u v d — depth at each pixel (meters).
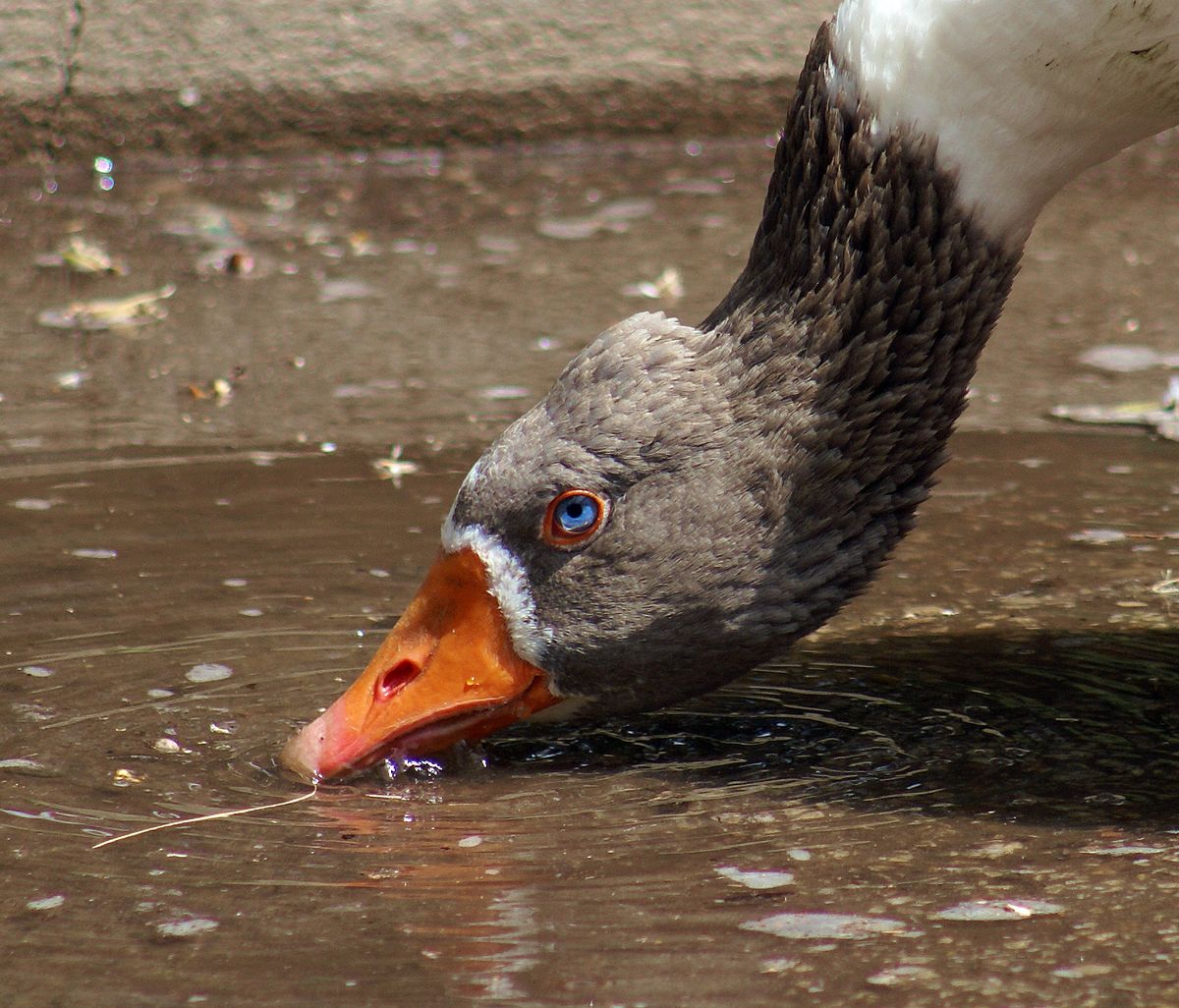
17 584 8.88
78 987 5.30
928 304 6.96
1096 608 8.64
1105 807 6.55
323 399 12.25
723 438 6.66
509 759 7.11
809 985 5.26
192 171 18.62
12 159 18.23
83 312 14.30
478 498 6.75
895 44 6.92
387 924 5.68
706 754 7.15
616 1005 5.17
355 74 18.92
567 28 19.30
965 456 11.06
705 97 19.62
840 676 7.95
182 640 8.19
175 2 18.48
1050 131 7.04
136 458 11.00
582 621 6.72
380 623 8.38
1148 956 5.39
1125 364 12.93
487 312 14.33
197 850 6.24
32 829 6.40
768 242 7.08
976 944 5.49
